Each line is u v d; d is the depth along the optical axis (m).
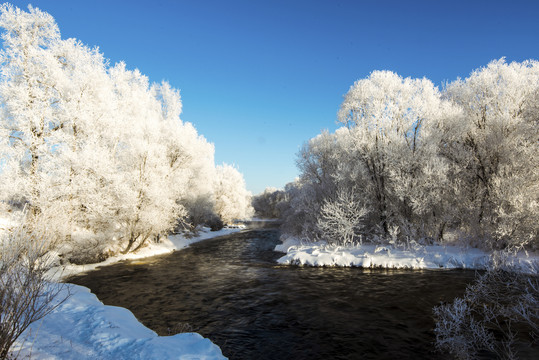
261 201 99.94
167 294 12.28
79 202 18.31
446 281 13.55
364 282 14.01
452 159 20.58
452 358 6.70
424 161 19.52
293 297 11.83
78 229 18.89
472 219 18.22
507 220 15.91
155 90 31.55
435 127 20.92
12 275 4.22
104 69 21.67
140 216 19.95
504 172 18.03
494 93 18.84
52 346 4.75
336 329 8.59
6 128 17.23
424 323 8.86
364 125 21.92
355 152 22.53
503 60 19.70
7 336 3.88
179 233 32.44
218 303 11.09
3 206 15.61
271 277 15.43
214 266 18.50
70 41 19.94
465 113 20.20
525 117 18.16
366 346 7.48
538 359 6.23
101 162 18.50
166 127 27.77
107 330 5.88
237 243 30.81
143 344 5.30
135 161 21.47
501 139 17.86
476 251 17.34
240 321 9.27
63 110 18.89
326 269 17.39
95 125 20.42
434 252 17.73
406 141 20.91
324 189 26.25
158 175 22.30
